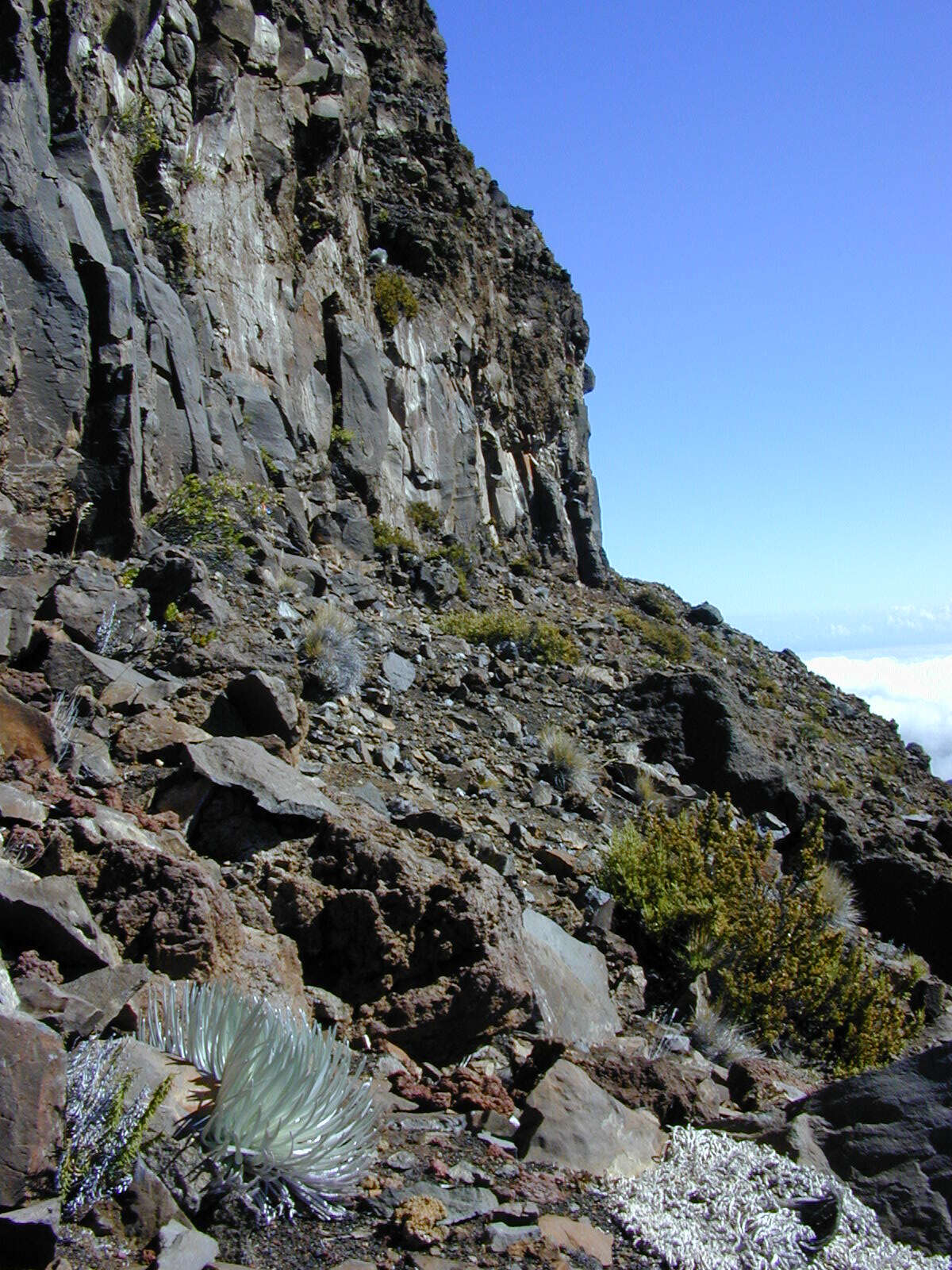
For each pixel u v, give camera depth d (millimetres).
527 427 35250
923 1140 4965
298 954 6066
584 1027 6707
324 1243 3822
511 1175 4531
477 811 10383
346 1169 4164
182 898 5422
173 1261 3375
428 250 29781
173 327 14898
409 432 25656
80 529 11703
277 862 6621
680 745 15359
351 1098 4508
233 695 9047
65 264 12047
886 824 15031
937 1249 4582
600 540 38750
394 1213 4016
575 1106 5027
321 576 15828
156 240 17344
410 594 20375
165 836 6422
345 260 24734
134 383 12445
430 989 6109
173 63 18406
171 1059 4281
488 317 33062
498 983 6109
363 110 27266
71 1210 3520
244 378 18953
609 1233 4301
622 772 13711
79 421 11844
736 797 14836
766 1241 4375
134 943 5281
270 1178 3984
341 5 28000
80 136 14031
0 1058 3510
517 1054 6020
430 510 25328
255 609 12617
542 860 9625
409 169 31062
